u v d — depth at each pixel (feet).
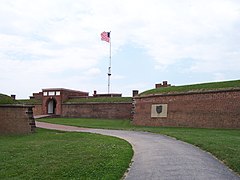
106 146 57.47
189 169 36.70
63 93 193.77
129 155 47.42
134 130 101.50
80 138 78.28
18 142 73.41
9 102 94.68
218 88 100.63
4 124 91.20
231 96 95.40
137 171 37.14
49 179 34.94
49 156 49.16
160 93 122.11
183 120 109.60
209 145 53.47
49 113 200.85
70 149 55.62
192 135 72.33
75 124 134.72
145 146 58.44
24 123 95.25
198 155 46.39
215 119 98.84
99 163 40.63
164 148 54.39
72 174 36.04
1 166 44.09
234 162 39.50
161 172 35.70
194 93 106.93
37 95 223.10
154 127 115.03
